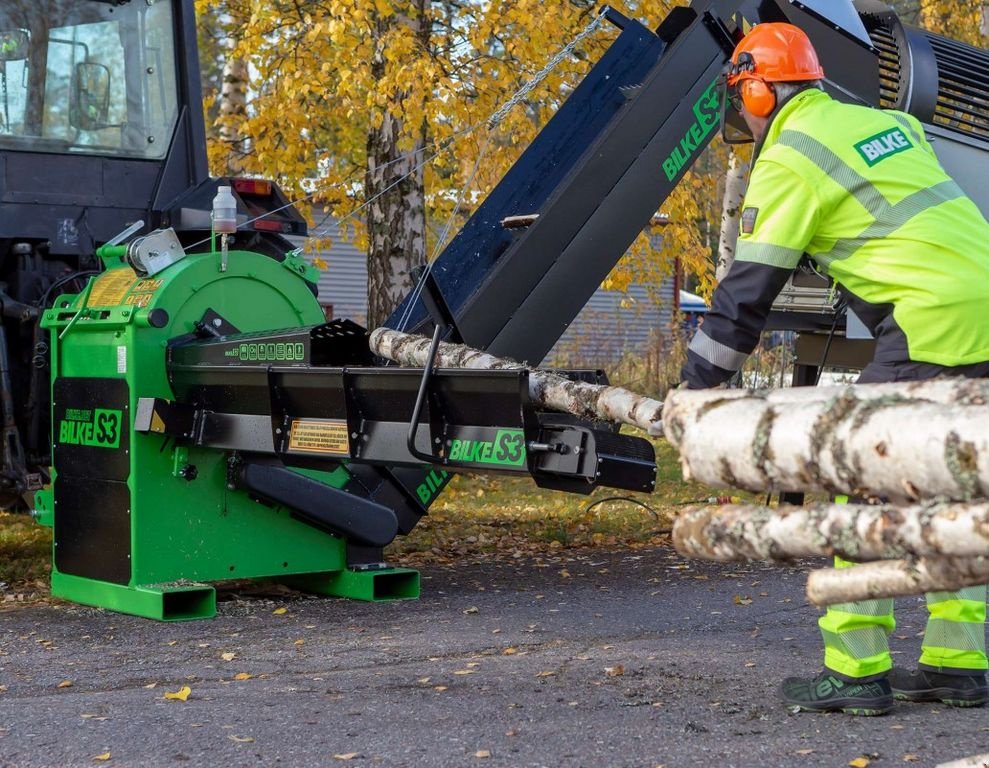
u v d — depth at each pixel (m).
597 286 5.78
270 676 4.52
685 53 5.97
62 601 5.96
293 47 10.71
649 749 3.50
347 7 9.35
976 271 3.67
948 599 3.96
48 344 6.32
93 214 6.93
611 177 5.79
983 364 3.69
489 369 4.26
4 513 7.79
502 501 9.61
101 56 6.98
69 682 4.46
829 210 3.75
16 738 3.73
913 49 7.24
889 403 2.33
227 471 5.74
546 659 4.72
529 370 4.17
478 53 10.35
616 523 8.44
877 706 3.82
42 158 6.75
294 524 5.97
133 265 5.66
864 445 2.29
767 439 2.46
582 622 5.46
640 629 5.31
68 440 5.89
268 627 5.41
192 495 5.68
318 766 3.42
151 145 7.16
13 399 6.41
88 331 5.78
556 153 6.23
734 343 3.80
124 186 7.05
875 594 2.42
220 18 13.53
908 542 2.26
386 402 4.72
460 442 4.45
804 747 3.50
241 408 5.36
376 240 10.30
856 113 3.85
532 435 4.20
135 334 5.50
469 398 4.38
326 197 11.22
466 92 10.06
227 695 4.23
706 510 2.63
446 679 4.40
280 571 5.93
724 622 5.43
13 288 6.67
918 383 2.39
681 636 5.15
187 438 5.54
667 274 11.88
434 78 9.41
